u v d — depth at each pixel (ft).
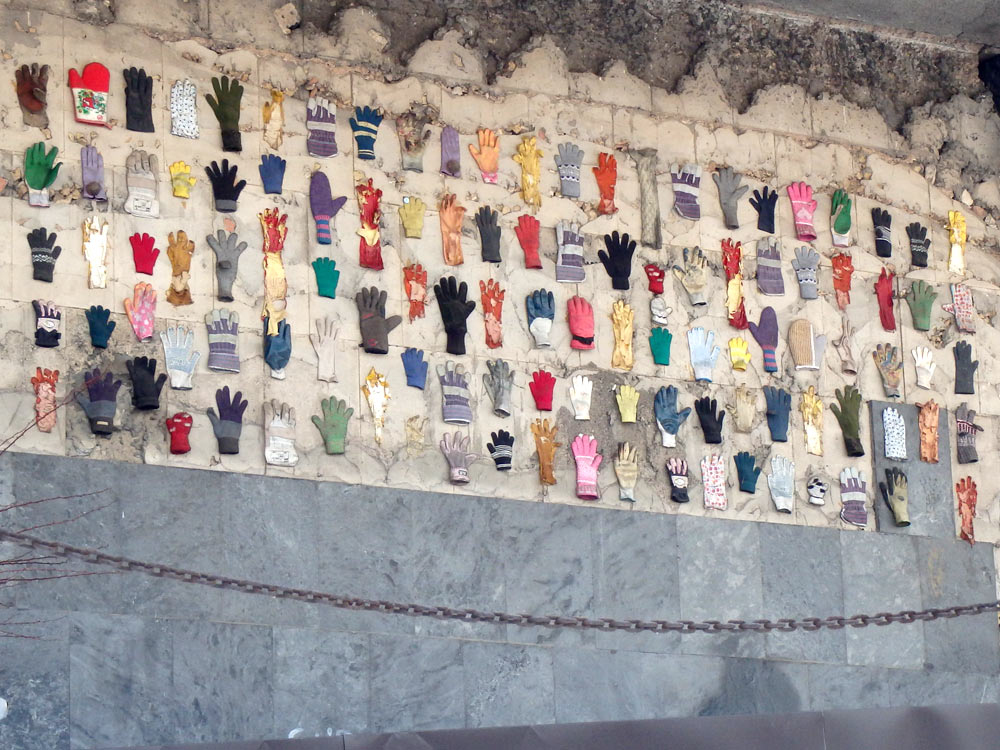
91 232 45.39
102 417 43.88
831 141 56.90
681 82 55.06
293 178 48.60
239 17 49.08
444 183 50.60
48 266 44.55
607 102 53.62
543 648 47.85
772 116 56.03
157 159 46.88
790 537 52.19
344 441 46.91
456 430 48.55
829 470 53.57
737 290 53.62
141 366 44.83
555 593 48.42
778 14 57.36
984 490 55.93
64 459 43.42
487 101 51.96
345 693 45.06
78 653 42.04
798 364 53.83
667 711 48.91
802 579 52.01
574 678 48.01
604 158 52.95
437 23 52.19
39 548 41.52
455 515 47.78
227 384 46.01
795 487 52.85
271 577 45.01
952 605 54.08
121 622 42.75
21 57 45.91
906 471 54.70
